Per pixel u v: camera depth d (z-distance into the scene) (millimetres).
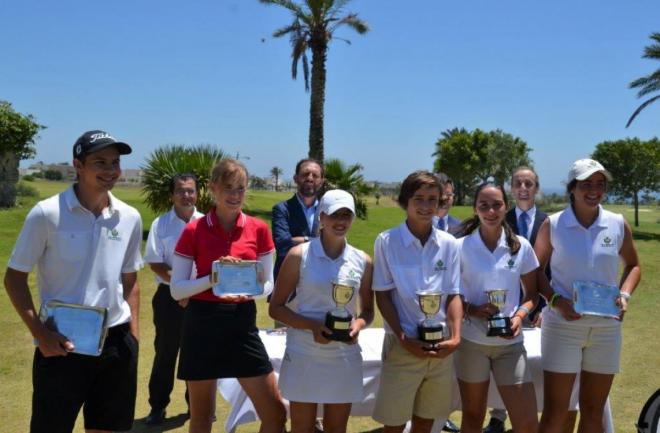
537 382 4230
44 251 3035
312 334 3340
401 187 3586
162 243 4707
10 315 7914
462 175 56094
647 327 7949
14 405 5137
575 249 3750
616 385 5695
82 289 3059
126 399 3248
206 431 3533
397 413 3533
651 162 24703
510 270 3686
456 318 3490
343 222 3348
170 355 4785
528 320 4855
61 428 3010
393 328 3469
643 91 24984
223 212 3535
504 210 3658
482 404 3676
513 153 54000
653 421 3303
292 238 5012
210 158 14859
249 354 3445
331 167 18984
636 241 17453
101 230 3125
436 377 3543
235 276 3350
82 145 3029
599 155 25812
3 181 19938
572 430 4316
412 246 3523
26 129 19844
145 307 8930
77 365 3043
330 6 21984
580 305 3596
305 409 3375
